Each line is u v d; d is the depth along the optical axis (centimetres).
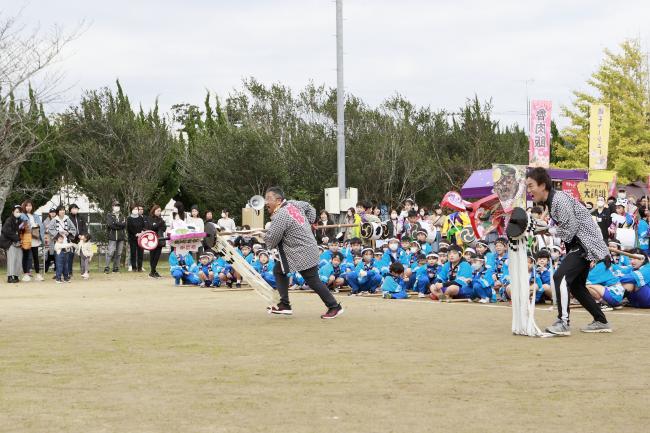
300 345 856
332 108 3738
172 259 1962
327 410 552
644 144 4269
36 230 2216
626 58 4403
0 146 2489
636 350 818
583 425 511
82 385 641
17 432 498
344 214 2270
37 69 2522
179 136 4241
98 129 3272
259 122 3750
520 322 937
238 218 3472
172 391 616
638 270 1280
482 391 611
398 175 3791
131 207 3247
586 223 939
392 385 636
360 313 1208
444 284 1487
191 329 1005
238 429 502
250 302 1420
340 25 2438
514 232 931
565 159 4591
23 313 1216
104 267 2728
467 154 4169
